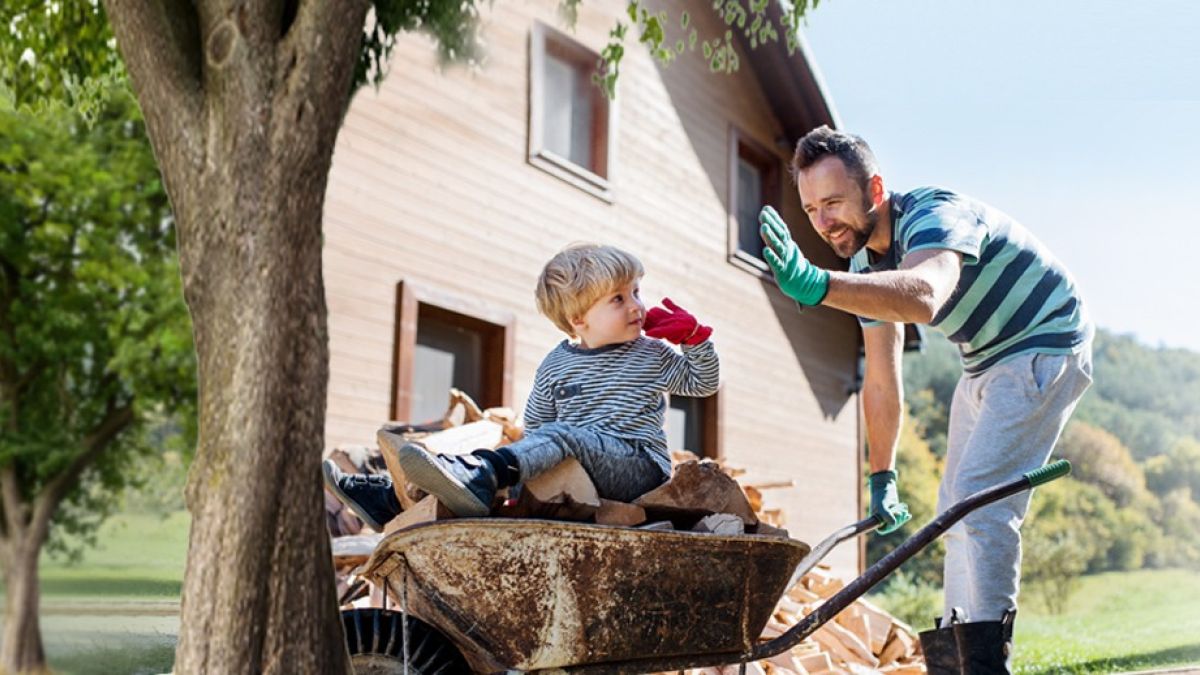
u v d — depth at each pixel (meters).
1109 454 40.03
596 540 3.42
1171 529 39.91
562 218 11.74
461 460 3.42
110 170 16.08
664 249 13.26
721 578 3.68
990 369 4.68
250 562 3.62
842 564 16.45
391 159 9.87
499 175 11.00
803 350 15.98
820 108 14.90
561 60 12.20
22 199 15.73
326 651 3.69
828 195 4.50
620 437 3.81
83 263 15.89
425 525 3.38
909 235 4.33
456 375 10.57
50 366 16.56
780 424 15.27
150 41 3.89
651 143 13.17
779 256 3.66
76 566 17.00
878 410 4.92
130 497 17.61
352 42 3.95
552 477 3.60
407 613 3.61
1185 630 27.69
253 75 3.83
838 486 16.56
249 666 3.58
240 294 3.74
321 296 3.87
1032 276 4.57
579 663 3.50
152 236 16.42
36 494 16.84
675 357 3.95
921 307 3.91
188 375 16.41
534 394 4.00
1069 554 36.75
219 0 3.86
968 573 4.56
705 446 13.93
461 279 10.45
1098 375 47.81
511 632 3.46
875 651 7.56
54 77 6.33
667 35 13.56
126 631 12.62
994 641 4.39
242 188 3.78
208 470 3.69
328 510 6.95
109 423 17.11
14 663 16.05
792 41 6.26
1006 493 4.09
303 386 3.78
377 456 7.04
